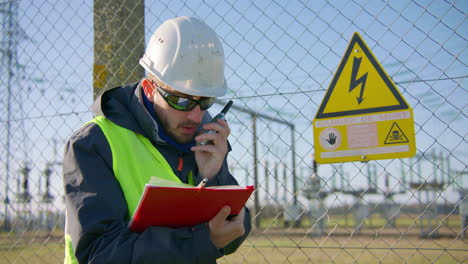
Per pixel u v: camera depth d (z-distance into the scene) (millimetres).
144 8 3229
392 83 2299
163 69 1979
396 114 2277
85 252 1568
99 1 3270
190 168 2000
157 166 1876
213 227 1653
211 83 2029
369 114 2326
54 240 3590
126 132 1878
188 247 1579
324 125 2412
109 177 1713
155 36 2104
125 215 1726
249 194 1687
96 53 3236
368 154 2309
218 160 1947
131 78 3135
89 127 1802
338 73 2416
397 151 2260
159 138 1923
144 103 2002
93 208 1607
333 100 2406
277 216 3031
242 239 2121
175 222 1621
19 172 3510
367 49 2379
